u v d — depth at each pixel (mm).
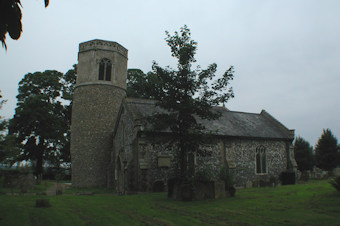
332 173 38719
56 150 38969
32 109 34094
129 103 25812
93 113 30547
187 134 15109
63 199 16516
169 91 15266
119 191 24047
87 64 31562
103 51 31781
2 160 24484
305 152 42875
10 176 25094
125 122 25703
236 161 26000
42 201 13242
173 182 16750
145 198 16703
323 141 46312
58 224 9758
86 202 15203
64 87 40531
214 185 16031
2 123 23188
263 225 9227
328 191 16375
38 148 37031
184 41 15578
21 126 34469
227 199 15508
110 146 30531
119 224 9766
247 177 26281
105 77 31625
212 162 24609
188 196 15164
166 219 10500
